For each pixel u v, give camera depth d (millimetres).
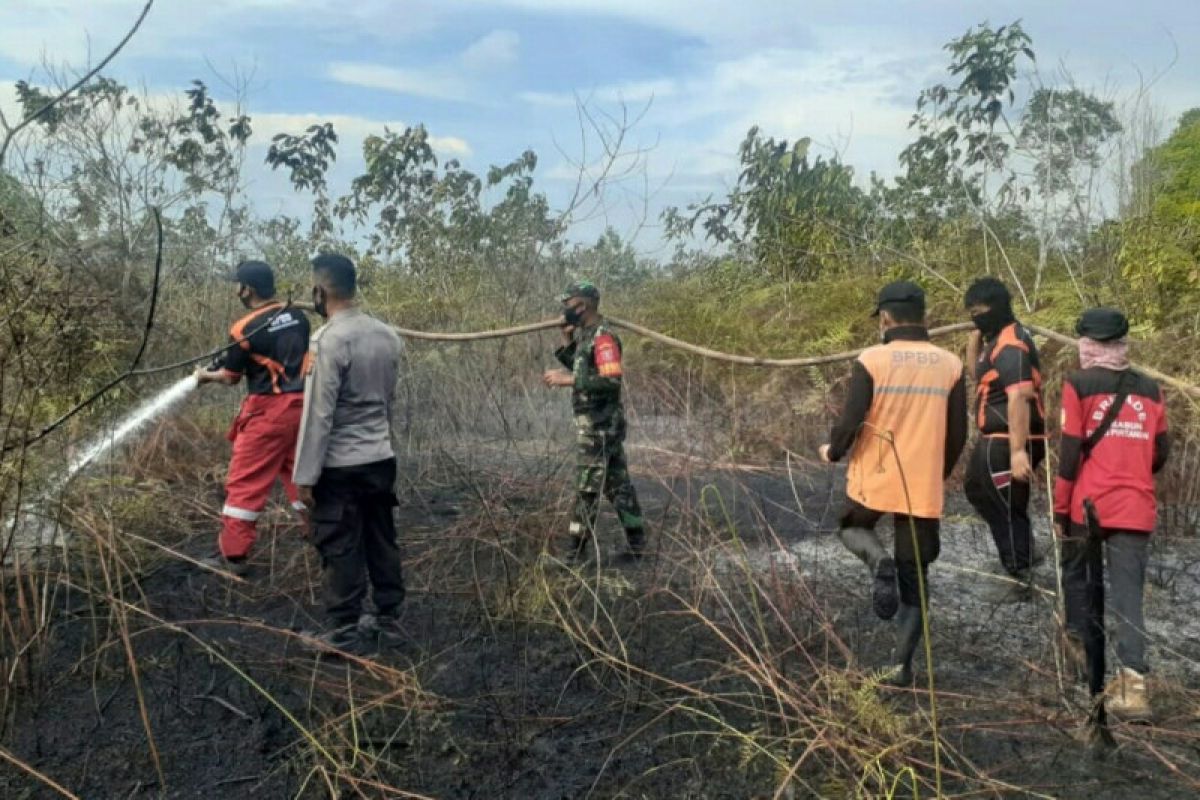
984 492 5543
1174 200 10375
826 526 6781
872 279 11219
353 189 12055
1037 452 5656
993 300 5570
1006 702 4043
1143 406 4246
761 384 9812
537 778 3648
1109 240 9586
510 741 3879
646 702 4180
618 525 6762
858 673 4043
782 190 13102
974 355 6121
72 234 6277
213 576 5664
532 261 10539
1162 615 5266
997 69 11617
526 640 4820
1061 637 4379
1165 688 4273
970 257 11133
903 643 4277
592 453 5820
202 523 6598
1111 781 3611
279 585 5551
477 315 10070
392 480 4820
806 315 11188
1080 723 3922
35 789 3551
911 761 3588
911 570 4281
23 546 4824
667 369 10531
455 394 8938
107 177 7695
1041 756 3777
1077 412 4293
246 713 4082
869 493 4309
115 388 5934
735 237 13602
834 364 9609
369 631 4883
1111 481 4195
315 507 4688
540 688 4352
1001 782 3535
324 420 4543
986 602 5449
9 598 4848
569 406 9258
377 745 3846
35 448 4449
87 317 4766
